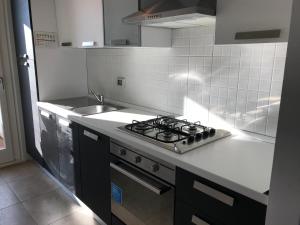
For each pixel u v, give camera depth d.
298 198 0.79
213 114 1.90
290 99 0.76
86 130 1.98
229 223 1.14
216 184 1.16
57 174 2.61
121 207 1.78
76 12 2.33
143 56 2.36
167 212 1.44
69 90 2.99
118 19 1.91
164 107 2.26
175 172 1.34
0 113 3.08
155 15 1.49
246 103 1.70
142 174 1.56
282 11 1.09
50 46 2.72
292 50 0.74
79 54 3.00
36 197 2.53
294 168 0.78
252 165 1.24
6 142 3.15
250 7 1.19
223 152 1.40
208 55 1.86
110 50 2.71
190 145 1.46
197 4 1.30
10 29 2.92
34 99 2.80
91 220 2.22
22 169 3.10
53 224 2.17
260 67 1.59
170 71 2.15
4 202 2.44
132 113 2.27
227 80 1.78
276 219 0.86
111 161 1.78
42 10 2.59
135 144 1.54
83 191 2.21
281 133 0.80
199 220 1.26
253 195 1.02
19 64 2.97
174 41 2.06
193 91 2.00
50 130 2.55
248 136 1.68
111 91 2.81
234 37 1.27
